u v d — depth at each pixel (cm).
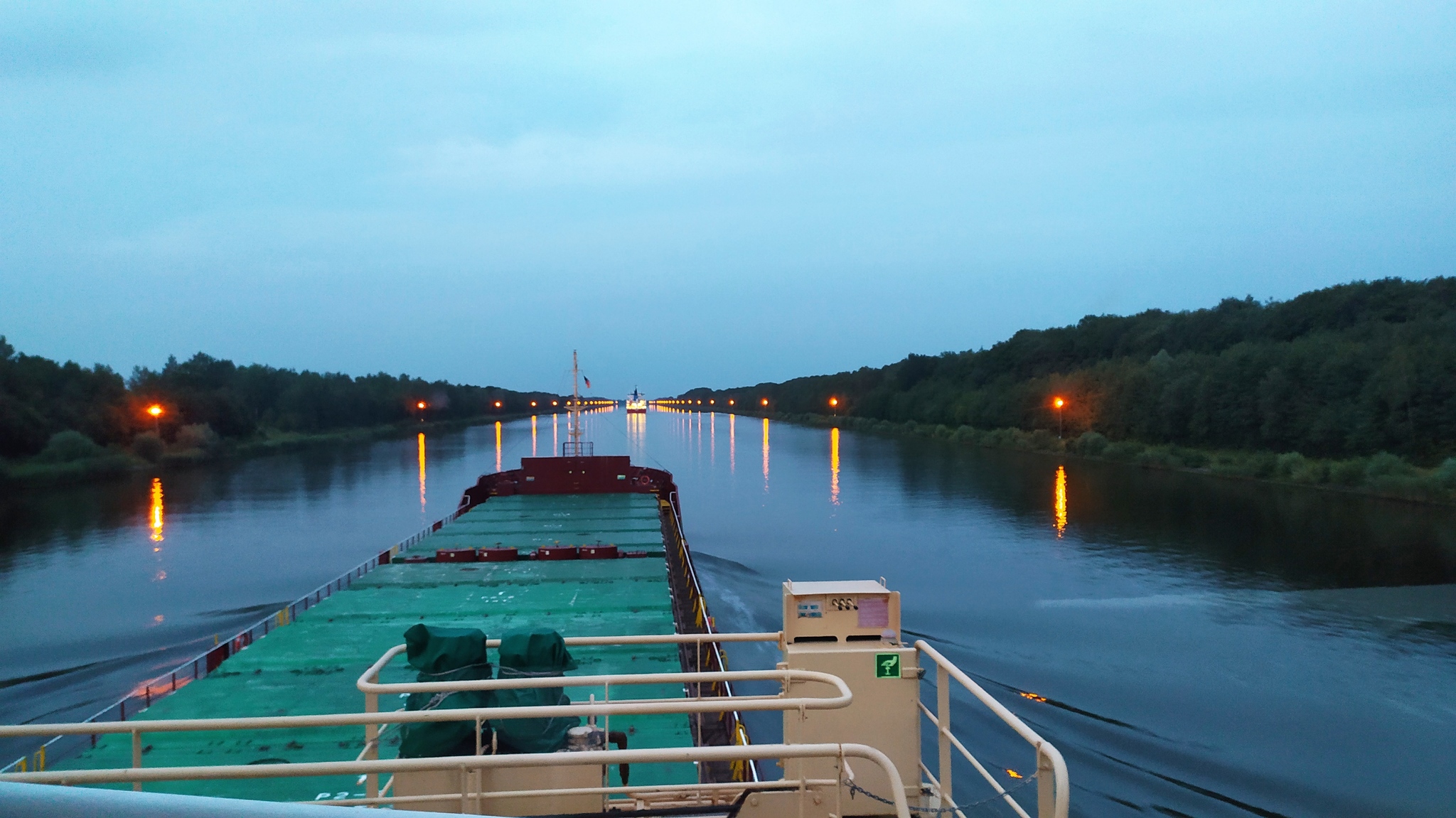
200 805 168
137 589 3894
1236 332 10281
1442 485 5450
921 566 4244
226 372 13600
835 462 9788
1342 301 9031
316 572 4241
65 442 8238
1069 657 2814
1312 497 6078
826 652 605
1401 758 2064
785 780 460
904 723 605
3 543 5081
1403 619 3238
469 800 425
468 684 474
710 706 469
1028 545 4784
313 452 12325
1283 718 2286
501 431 19625
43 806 152
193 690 1548
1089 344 12756
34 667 2828
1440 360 6109
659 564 2727
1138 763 2023
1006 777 1942
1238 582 3884
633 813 471
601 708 464
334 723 445
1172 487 6919
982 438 11850
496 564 2712
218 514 6231
